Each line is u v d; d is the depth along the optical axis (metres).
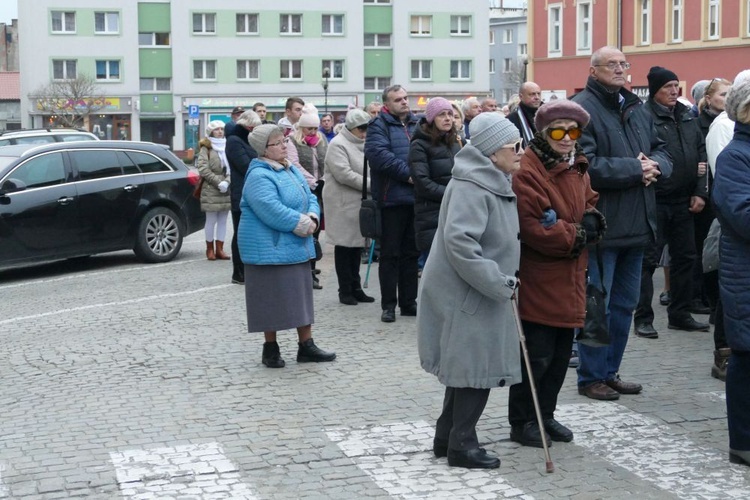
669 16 49.09
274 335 9.12
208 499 5.98
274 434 7.19
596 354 7.89
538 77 57.50
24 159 15.48
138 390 8.45
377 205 10.89
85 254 15.97
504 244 6.13
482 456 6.42
